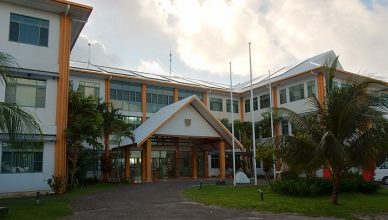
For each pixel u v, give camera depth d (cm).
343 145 1486
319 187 1797
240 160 4112
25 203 1531
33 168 1991
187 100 3105
